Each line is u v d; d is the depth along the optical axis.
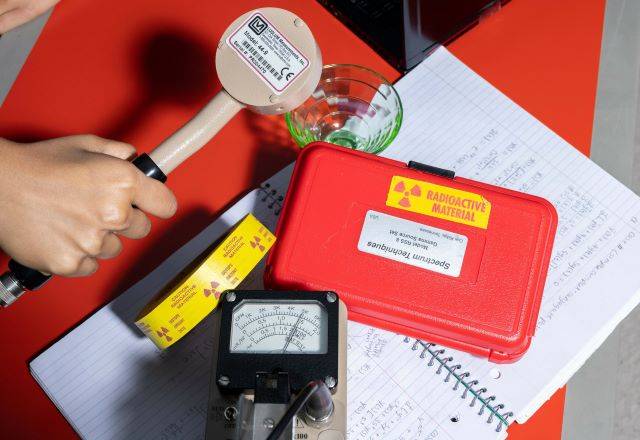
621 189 0.75
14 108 0.82
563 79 0.82
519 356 0.66
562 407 0.71
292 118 0.77
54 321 0.74
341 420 0.56
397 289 0.65
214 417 0.56
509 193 0.67
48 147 0.59
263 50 0.60
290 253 0.65
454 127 0.79
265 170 0.79
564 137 0.80
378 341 0.70
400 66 0.82
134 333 0.72
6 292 0.62
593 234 0.73
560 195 0.75
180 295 0.62
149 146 0.81
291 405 0.48
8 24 0.84
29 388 0.73
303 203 0.66
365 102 0.80
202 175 0.79
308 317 0.59
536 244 0.66
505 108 0.79
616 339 0.78
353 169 0.67
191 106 0.82
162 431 0.68
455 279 0.65
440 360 0.69
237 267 0.63
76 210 0.56
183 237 0.77
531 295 0.65
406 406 0.68
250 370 0.56
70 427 0.72
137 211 0.62
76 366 0.71
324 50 0.83
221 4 0.85
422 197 0.66
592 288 0.71
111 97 0.82
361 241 0.65
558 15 0.84
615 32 0.85
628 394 0.90
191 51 0.84
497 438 0.67
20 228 0.57
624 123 0.82
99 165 0.56
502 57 0.83
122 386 0.70
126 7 0.85
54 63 0.84
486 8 0.83
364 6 0.79
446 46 0.84
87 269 0.61
